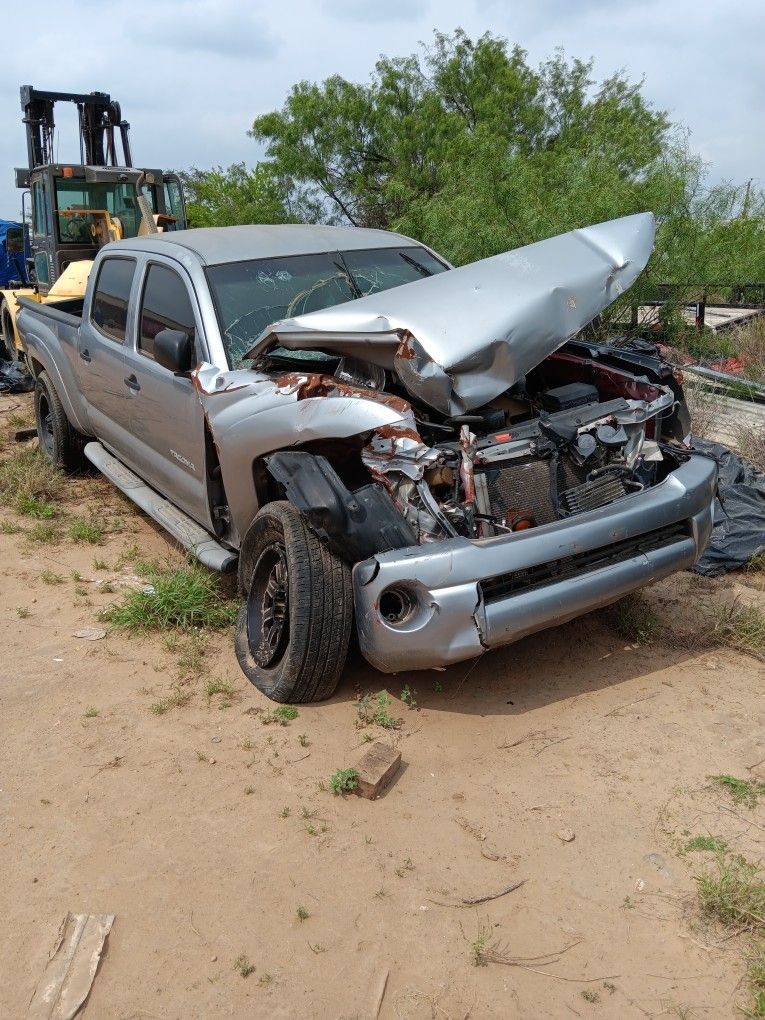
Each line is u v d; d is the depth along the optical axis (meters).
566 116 19.47
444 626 3.28
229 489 4.22
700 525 3.88
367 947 2.55
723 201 10.58
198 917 2.67
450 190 11.87
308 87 19.17
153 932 2.62
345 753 3.44
